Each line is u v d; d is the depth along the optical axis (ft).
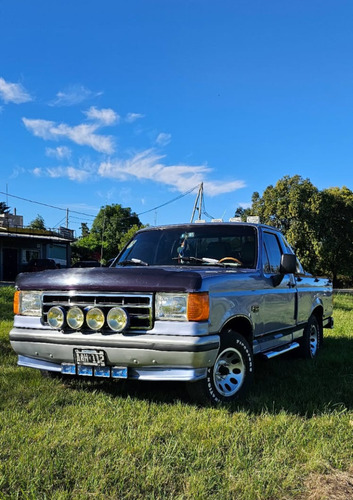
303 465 10.24
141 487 9.12
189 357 12.60
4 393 14.75
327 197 132.67
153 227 19.63
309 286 21.85
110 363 13.42
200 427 11.95
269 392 15.67
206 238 18.03
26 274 15.42
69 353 13.89
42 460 9.95
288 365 20.22
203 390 13.55
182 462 10.12
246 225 18.16
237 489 9.16
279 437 11.50
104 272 13.87
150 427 12.00
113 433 11.57
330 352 23.61
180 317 12.84
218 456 10.40
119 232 216.74
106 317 13.41
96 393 15.15
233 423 12.30
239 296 14.76
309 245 132.87
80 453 10.43
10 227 113.60
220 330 13.74
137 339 12.92
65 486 9.12
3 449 10.63
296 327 20.27
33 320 14.73
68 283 14.01
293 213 130.62
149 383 16.46
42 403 13.74
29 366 15.07
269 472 9.71
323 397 15.08
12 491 8.86
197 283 12.94
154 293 13.12
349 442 11.44
